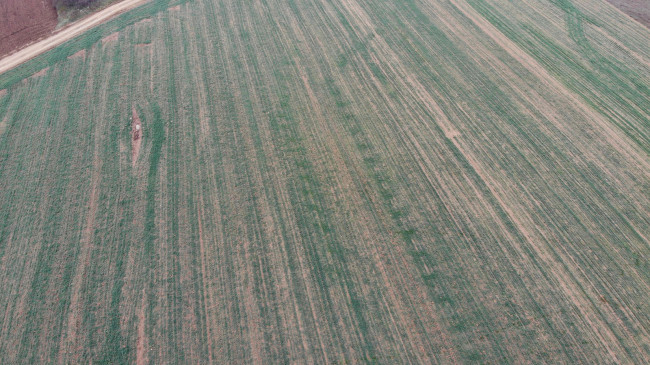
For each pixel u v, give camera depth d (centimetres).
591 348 1387
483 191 1848
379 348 1391
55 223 1730
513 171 1931
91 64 2467
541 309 1477
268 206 1795
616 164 1964
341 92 2333
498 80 2412
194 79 2388
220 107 2233
